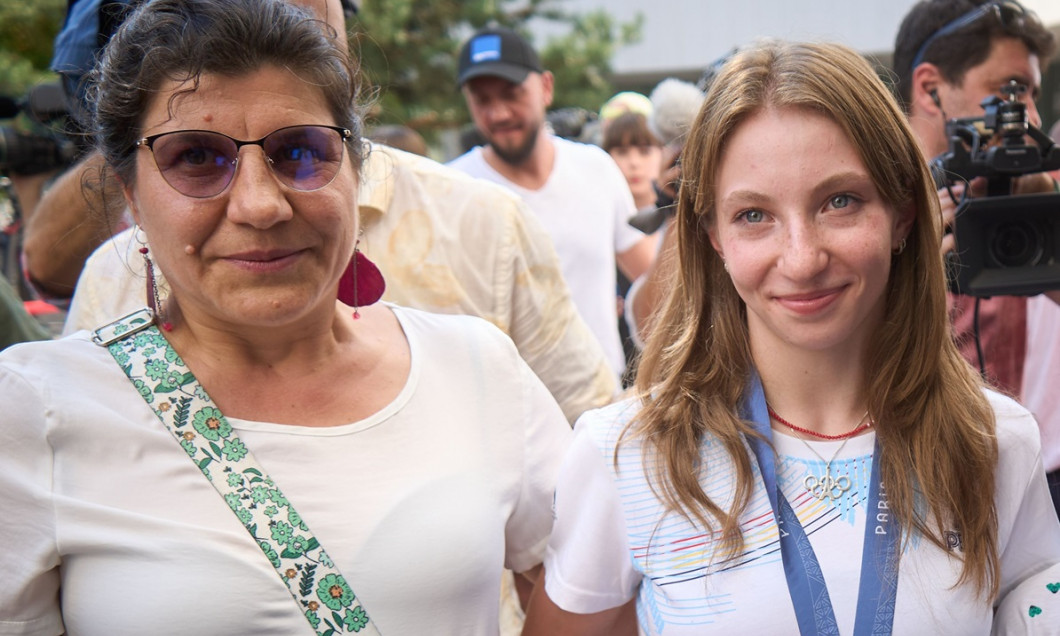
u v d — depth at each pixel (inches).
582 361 105.4
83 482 63.9
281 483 65.9
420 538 66.7
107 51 66.2
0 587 63.3
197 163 63.2
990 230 97.8
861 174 64.1
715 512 67.9
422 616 66.8
